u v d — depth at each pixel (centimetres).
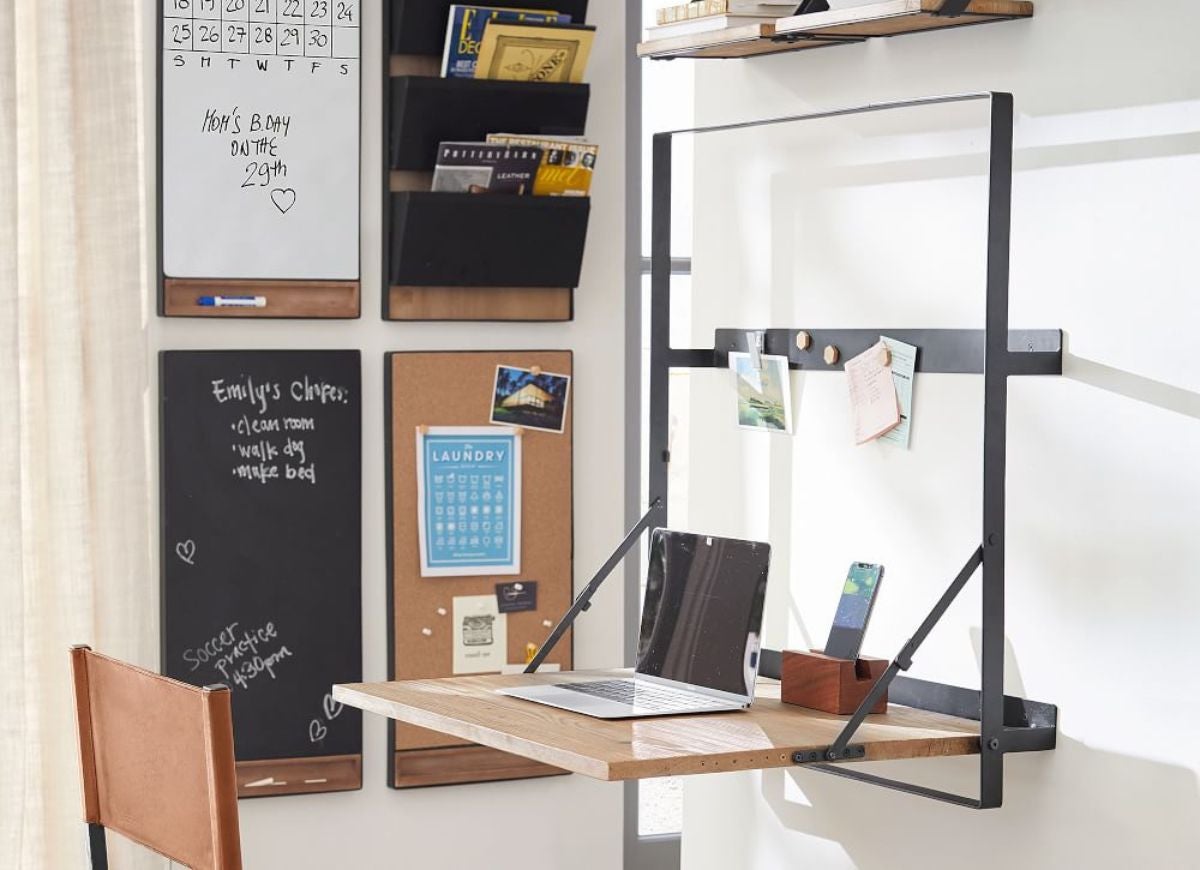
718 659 250
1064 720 229
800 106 273
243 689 320
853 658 245
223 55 312
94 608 302
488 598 337
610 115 346
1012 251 236
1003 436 225
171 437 313
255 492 319
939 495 248
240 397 317
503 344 338
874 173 259
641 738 218
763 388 280
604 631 350
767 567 247
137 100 303
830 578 269
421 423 330
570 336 345
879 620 260
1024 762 235
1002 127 222
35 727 299
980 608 240
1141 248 216
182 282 312
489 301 335
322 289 321
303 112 317
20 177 298
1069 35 226
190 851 200
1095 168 222
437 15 321
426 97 316
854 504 264
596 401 348
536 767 342
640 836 366
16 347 291
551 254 330
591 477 348
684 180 365
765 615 284
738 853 294
